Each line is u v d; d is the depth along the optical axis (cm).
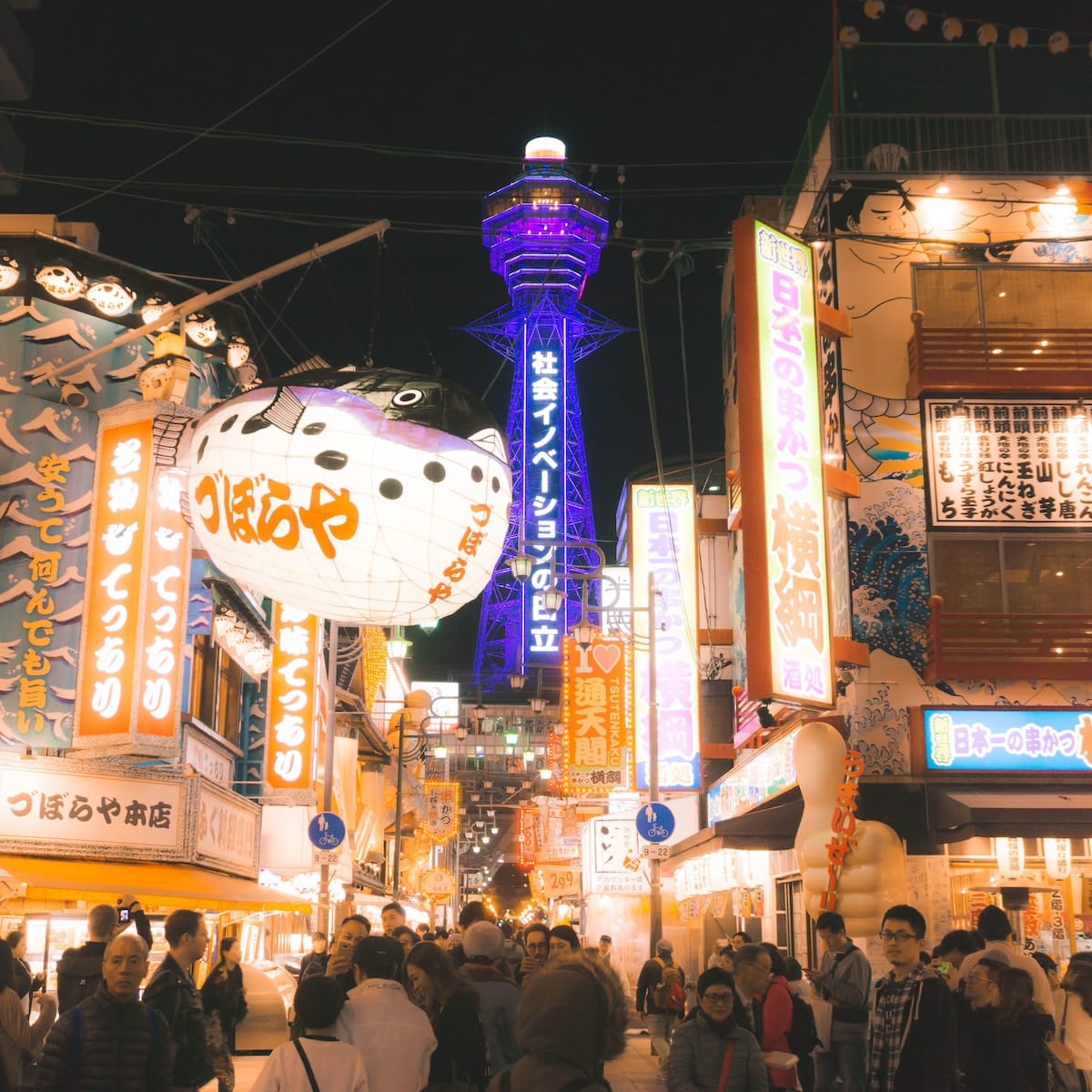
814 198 2458
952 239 2256
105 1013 690
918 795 2039
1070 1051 1018
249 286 1441
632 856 3528
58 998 1020
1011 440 2192
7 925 1806
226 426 919
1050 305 2244
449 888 5603
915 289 2244
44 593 1955
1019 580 2156
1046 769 2041
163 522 1842
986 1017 848
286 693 2552
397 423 902
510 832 10719
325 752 2795
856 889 1866
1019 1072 827
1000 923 1031
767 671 1892
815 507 2025
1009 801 1908
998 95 2333
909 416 2202
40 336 2070
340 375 941
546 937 1269
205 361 2339
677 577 3147
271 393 912
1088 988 1038
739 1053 776
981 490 2177
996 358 2180
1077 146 2305
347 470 884
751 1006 1082
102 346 2123
